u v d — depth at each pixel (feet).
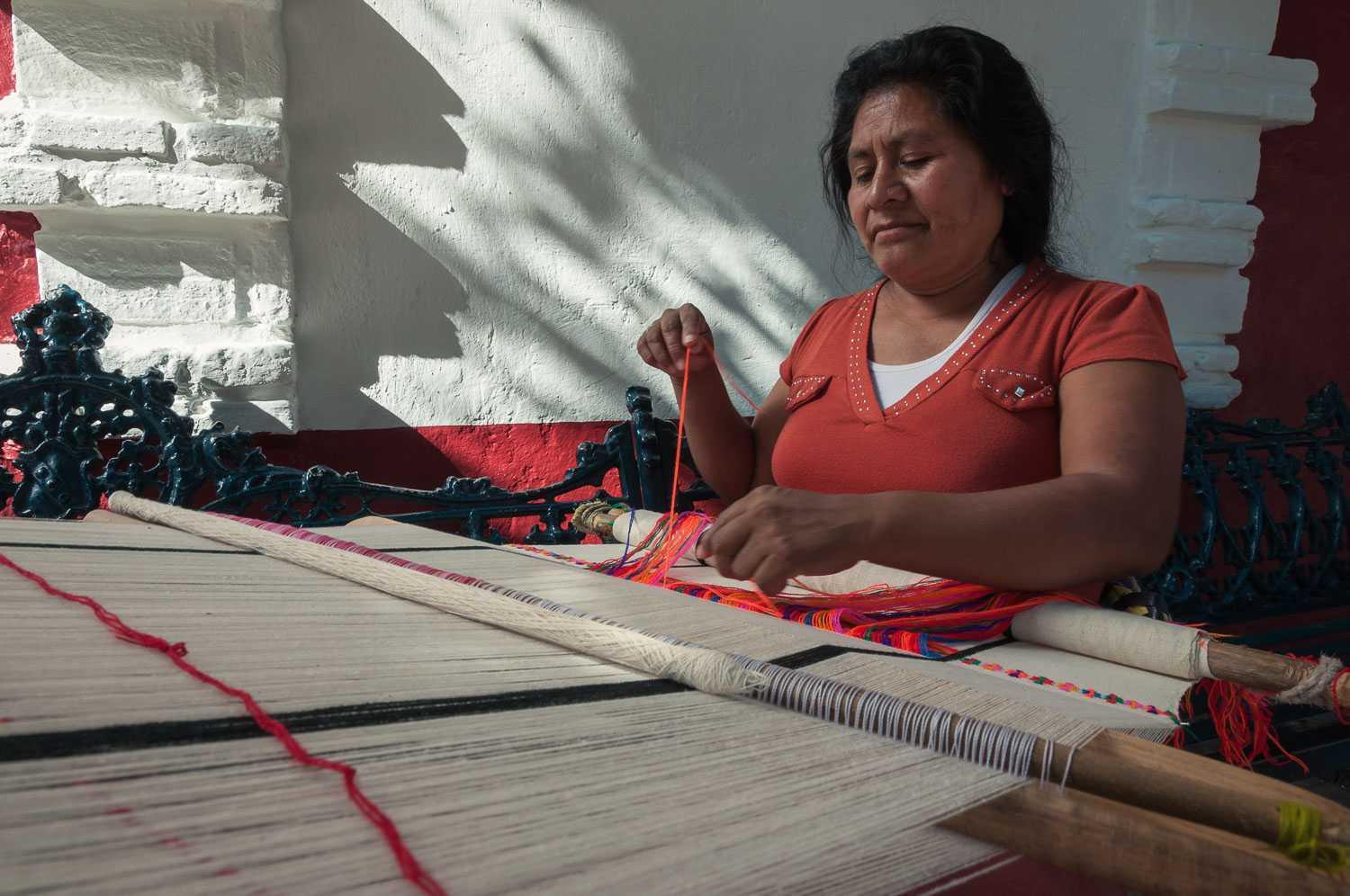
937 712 1.89
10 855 1.10
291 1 6.55
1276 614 8.28
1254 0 9.55
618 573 4.21
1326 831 1.53
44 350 5.28
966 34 4.29
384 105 6.89
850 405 4.61
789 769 1.73
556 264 7.54
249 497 5.60
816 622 3.56
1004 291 4.43
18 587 2.48
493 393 7.43
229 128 6.25
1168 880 1.58
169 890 1.08
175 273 6.46
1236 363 9.75
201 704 1.68
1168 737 2.61
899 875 1.45
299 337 6.82
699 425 5.47
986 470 4.17
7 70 6.11
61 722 1.51
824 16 8.21
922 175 4.22
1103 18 9.16
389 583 2.82
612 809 1.48
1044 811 1.67
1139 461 3.67
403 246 7.04
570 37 7.37
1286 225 10.27
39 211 6.13
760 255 8.23
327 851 1.23
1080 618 3.28
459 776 1.52
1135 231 9.45
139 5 6.16
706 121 7.91
